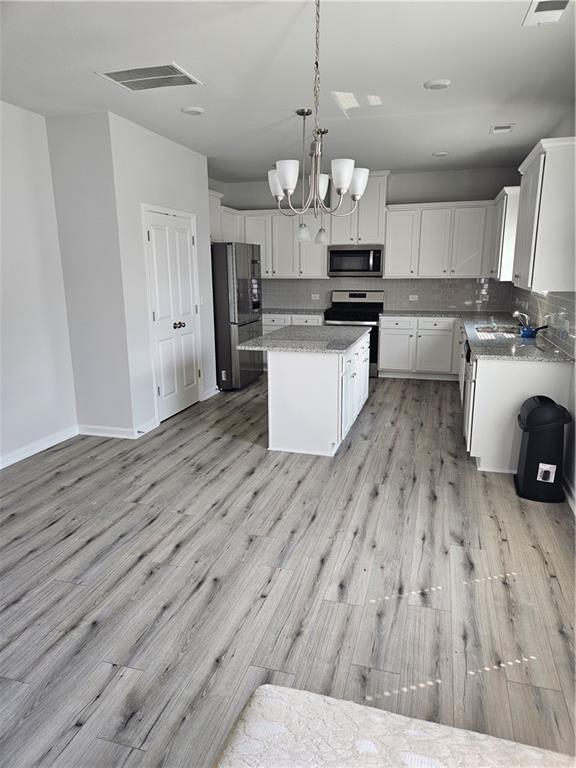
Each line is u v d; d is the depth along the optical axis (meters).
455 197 6.53
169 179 4.72
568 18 2.43
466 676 1.86
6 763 1.55
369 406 5.33
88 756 1.57
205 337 5.62
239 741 1.24
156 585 2.40
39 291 4.02
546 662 1.93
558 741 1.61
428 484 3.44
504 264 5.20
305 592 2.34
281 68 3.04
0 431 3.77
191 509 3.13
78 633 2.10
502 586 2.37
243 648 2.01
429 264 6.48
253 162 5.74
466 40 2.68
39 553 2.67
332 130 4.43
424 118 4.09
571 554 2.62
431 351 6.39
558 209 3.31
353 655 1.97
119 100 3.58
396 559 2.59
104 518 3.03
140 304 4.38
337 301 7.18
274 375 3.95
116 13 2.37
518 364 3.44
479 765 1.17
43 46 2.71
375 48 2.77
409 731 1.27
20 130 3.76
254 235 7.09
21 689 1.83
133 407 4.37
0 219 3.65
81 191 4.02
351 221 6.63
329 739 1.24
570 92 3.48
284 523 2.95
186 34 2.59
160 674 1.88
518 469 3.36
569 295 3.53
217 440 4.34
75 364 4.40
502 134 4.61
